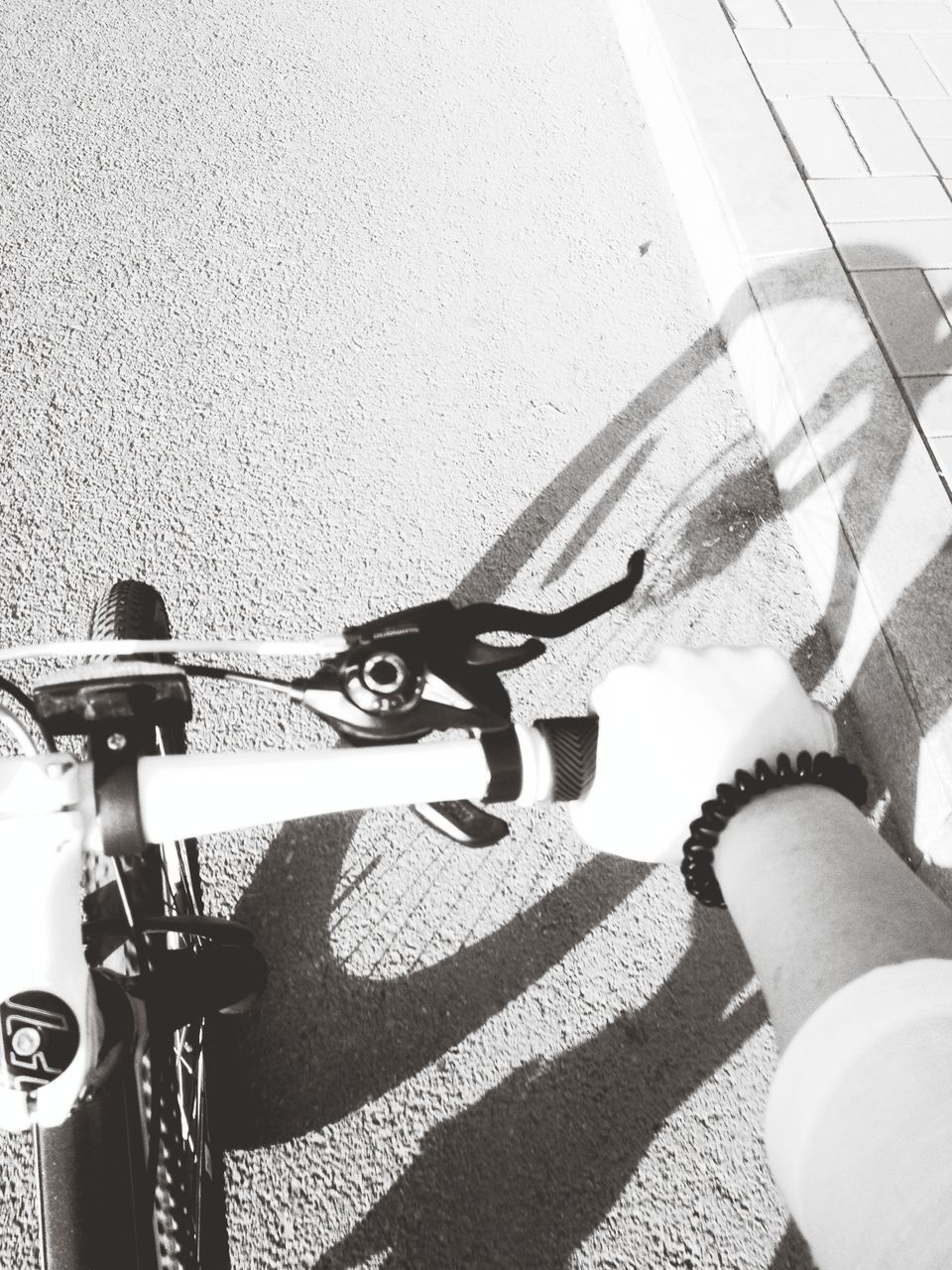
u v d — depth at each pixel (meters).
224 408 2.74
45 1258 0.96
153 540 2.50
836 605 2.51
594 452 2.78
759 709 0.78
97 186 3.15
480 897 2.12
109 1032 0.84
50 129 3.27
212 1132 1.63
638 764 0.77
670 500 2.72
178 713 1.04
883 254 2.95
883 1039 0.52
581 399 2.88
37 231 3.02
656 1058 1.98
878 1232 0.46
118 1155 1.01
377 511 2.61
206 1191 1.45
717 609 2.55
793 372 2.67
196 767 0.77
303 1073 1.91
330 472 2.66
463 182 3.33
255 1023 1.94
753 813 0.73
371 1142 1.85
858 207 3.06
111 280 2.95
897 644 2.26
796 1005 0.61
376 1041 1.95
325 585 2.48
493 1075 1.94
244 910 2.05
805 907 0.65
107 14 3.64
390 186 3.28
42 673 2.28
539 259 3.17
